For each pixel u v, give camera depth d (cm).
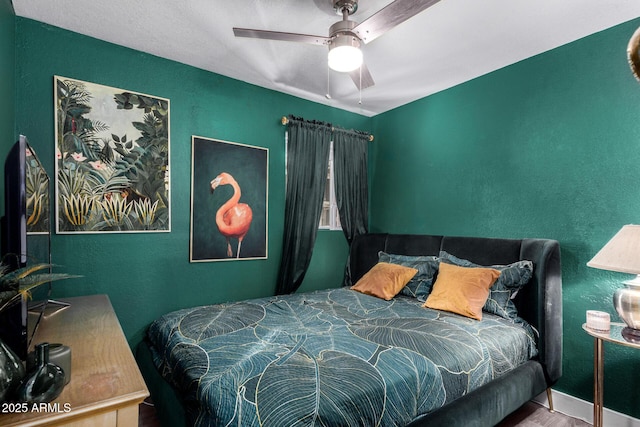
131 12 204
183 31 225
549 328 221
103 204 236
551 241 232
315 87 314
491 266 256
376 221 384
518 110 263
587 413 219
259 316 215
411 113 349
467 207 298
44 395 88
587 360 222
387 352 163
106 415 92
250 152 306
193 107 275
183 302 271
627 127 209
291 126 325
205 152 280
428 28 217
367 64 267
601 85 220
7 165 127
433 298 245
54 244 219
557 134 241
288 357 152
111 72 239
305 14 204
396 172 363
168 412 154
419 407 146
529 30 220
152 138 255
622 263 169
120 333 146
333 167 360
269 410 116
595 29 219
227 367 143
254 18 209
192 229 274
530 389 202
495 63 266
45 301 178
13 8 199
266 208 316
